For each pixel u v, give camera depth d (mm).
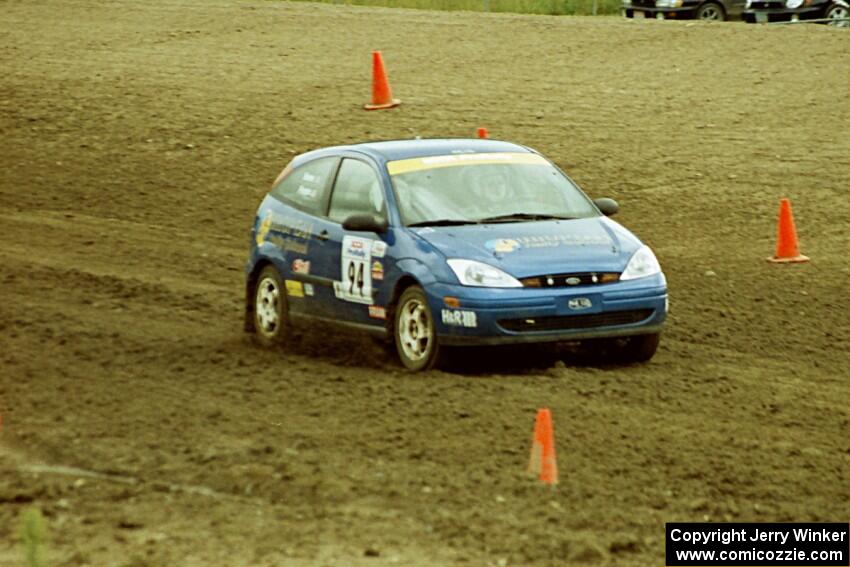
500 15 106688
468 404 33750
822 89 81250
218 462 29203
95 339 41156
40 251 55531
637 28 99062
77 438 30797
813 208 62438
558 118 77000
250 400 34281
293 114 78688
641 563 24672
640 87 83062
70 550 24547
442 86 84438
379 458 29625
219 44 98250
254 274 43688
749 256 55750
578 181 66812
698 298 48969
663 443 31391
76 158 71812
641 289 37406
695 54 90500
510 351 40250
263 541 25031
